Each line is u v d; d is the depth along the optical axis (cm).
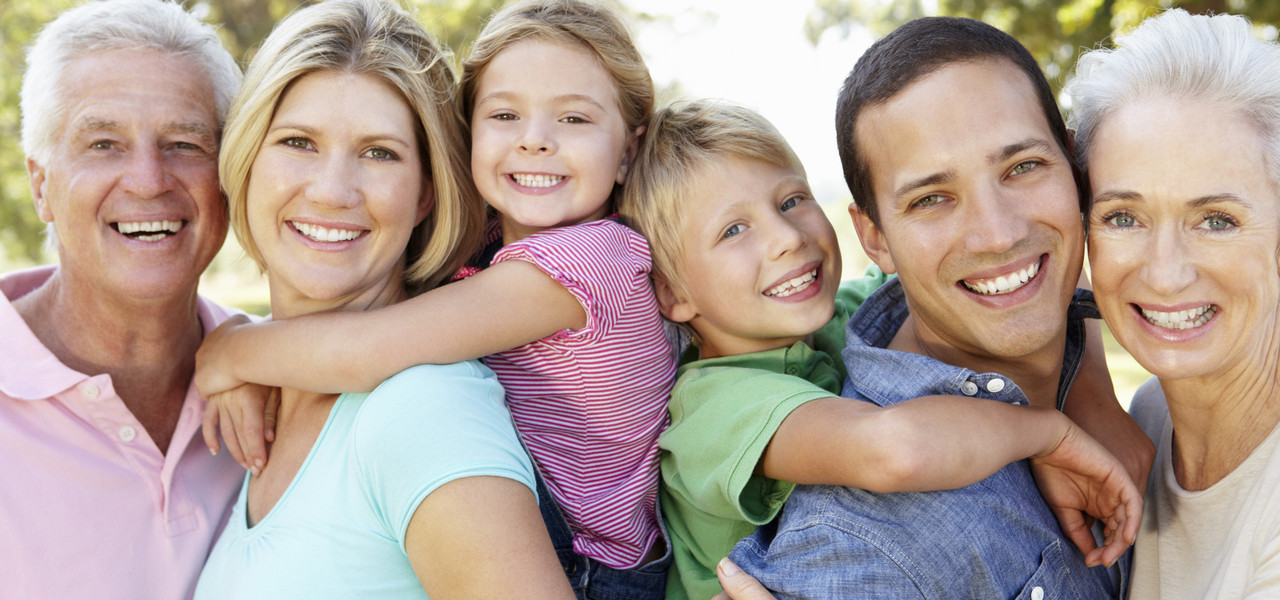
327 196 177
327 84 180
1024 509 166
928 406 155
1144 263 151
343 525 164
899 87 163
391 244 188
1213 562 160
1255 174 144
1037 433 161
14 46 1439
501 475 155
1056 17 1096
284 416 193
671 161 204
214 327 232
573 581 190
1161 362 154
